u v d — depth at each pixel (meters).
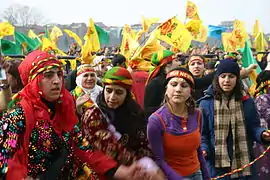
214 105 4.66
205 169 4.13
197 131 3.85
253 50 14.50
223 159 4.59
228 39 12.45
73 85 6.79
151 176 3.02
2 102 3.45
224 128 4.62
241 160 4.61
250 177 4.66
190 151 3.81
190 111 3.88
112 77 3.61
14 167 2.66
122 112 3.62
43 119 2.80
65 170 3.01
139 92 6.26
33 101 2.80
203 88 5.79
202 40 12.72
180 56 7.79
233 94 4.66
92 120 3.19
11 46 9.73
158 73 5.31
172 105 3.78
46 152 2.81
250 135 4.74
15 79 3.84
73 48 14.82
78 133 3.07
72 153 3.05
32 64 2.84
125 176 3.01
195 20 10.52
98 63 8.27
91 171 3.09
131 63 6.96
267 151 5.25
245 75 5.41
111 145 3.20
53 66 2.83
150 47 7.00
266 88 5.74
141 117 3.69
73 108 3.00
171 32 7.70
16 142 2.70
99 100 3.70
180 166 3.79
